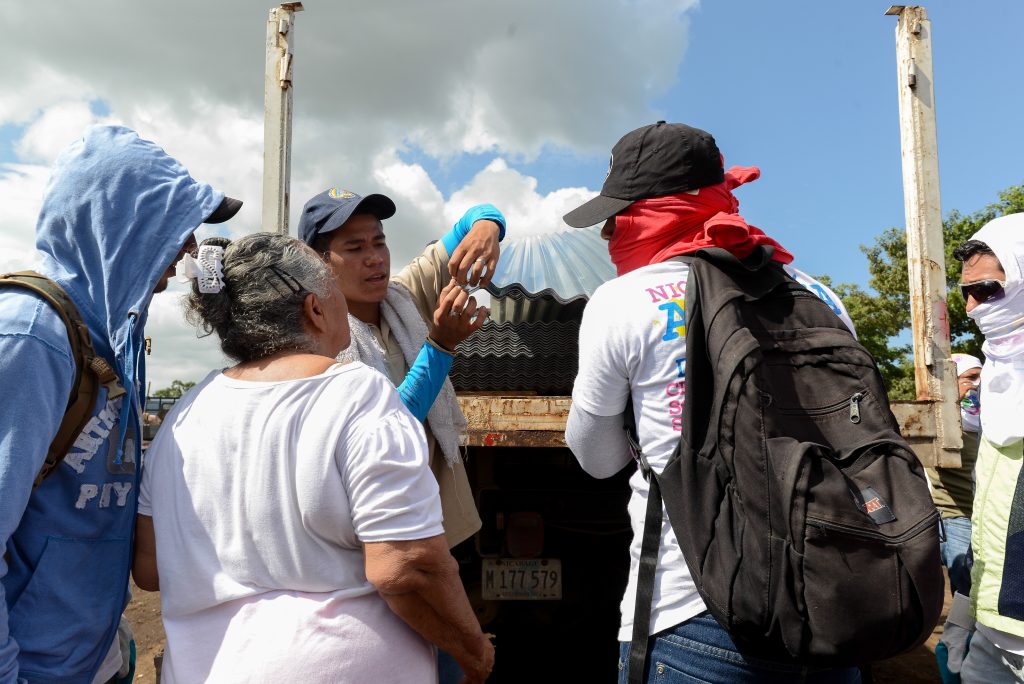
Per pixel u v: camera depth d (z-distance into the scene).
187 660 1.17
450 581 1.23
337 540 1.20
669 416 1.45
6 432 1.14
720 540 1.29
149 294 1.38
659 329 1.47
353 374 1.27
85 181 1.35
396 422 1.24
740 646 1.32
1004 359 1.94
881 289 25.70
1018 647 1.84
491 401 2.77
